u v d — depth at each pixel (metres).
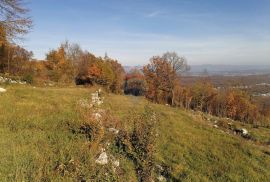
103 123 12.64
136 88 76.06
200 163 12.25
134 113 17.77
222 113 87.31
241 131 24.19
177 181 10.27
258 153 15.10
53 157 8.99
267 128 30.97
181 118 22.00
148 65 80.56
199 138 16.14
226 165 12.42
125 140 11.29
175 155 12.67
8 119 12.33
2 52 48.34
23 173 7.70
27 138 10.36
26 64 54.44
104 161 9.50
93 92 26.27
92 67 65.75
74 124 12.69
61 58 62.34
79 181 8.02
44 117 13.48
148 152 11.05
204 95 88.88
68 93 23.17
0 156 8.39
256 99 99.50
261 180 11.64
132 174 9.69
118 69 78.50
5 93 18.61
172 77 79.62
